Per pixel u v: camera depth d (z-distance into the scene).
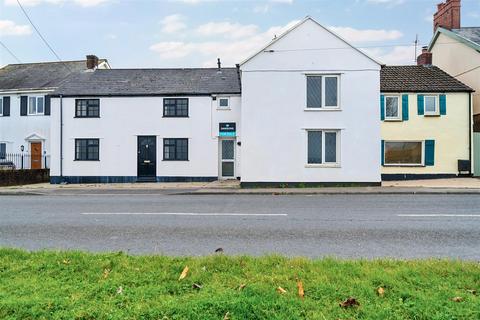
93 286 4.30
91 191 18.03
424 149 22.59
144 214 10.36
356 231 7.93
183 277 4.56
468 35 25.20
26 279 4.58
